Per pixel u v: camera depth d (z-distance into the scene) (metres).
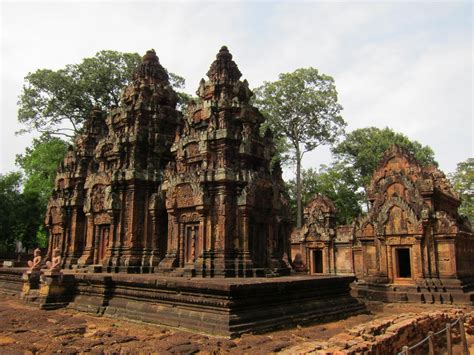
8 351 10.66
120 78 41.31
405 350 8.34
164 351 10.48
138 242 22.31
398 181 28.38
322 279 17.22
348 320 16.39
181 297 13.84
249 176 18.94
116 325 14.34
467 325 16.88
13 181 49.91
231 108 20.84
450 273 25.41
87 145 29.42
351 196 54.62
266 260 19.77
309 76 47.84
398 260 27.83
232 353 10.34
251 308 13.40
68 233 27.88
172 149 22.84
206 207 18.08
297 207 49.09
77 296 18.33
